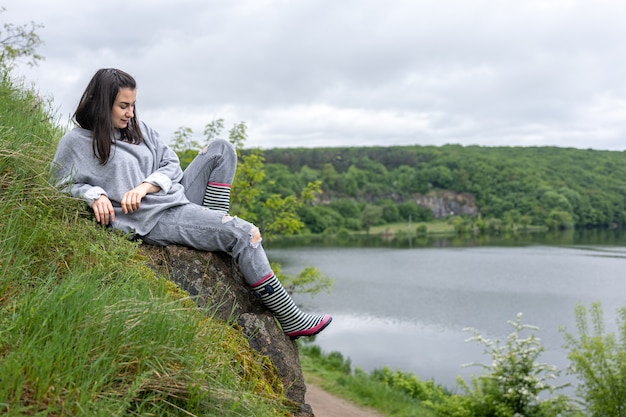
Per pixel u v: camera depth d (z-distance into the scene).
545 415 13.45
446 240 141.50
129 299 2.21
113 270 2.61
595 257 100.31
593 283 67.88
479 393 14.41
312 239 140.75
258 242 2.93
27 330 1.88
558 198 172.38
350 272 76.75
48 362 1.75
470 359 30.22
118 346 1.97
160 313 2.21
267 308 3.09
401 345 33.72
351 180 174.50
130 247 2.83
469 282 68.56
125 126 3.04
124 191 2.94
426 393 17.61
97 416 1.70
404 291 60.47
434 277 73.19
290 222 14.58
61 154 2.96
